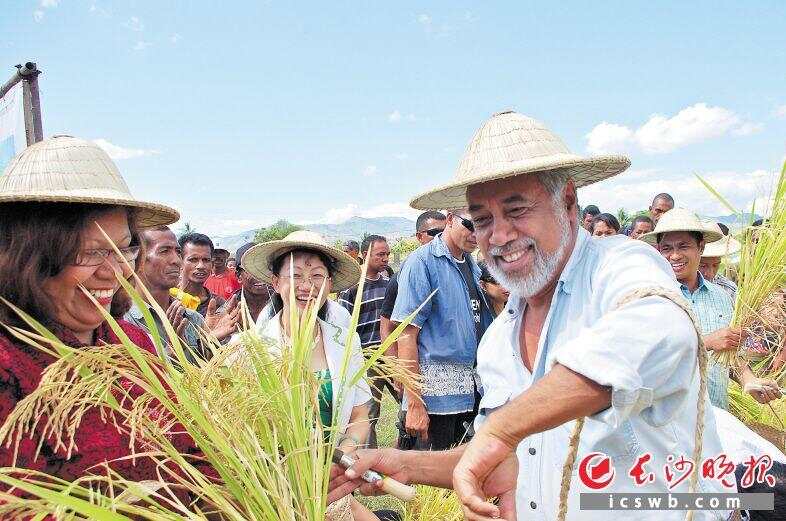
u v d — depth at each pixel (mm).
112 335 1762
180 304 3184
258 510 1485
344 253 3387
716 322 3926
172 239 3705
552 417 1342
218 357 1547
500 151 2020
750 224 2975
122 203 1548
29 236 1461
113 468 1534
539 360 2092
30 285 1446
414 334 4148
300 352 1733
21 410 1187
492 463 1341
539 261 2074
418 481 1946
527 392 1382
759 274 2945
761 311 2932
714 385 3408
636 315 1431
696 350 1468
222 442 1442
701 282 4113
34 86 5449
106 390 1311
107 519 1178
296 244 3271
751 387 2938
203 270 5336
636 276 1755
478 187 2098
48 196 1434
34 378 1451
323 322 3055
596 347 1366
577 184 2586
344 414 2711
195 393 1471
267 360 1661
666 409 1539
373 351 1906
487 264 2207
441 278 4172
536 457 2104
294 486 1596
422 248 4316
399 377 1913
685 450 1945
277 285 3428
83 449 1491
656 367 1401
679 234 3971
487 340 2479
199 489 1430
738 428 2662
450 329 4172
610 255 1982
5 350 1432
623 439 1923
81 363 1302
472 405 4258
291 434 1621
